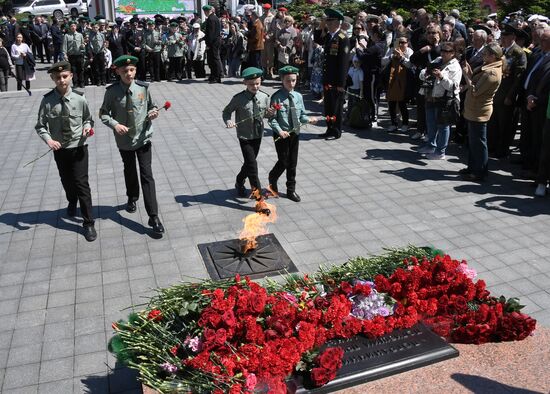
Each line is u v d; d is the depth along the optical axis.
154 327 3.89
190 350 3.69
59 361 4.57
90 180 8.74
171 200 7.87
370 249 6.37
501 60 8.26
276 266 5.89
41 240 6.71
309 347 3.68
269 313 4.01
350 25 11.74
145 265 6.07
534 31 9.39
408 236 6.71
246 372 3.44
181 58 17.39
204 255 6.19
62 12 30.66
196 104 14.18
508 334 3.96
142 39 17.14
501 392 3.43
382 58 11.40
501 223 7.08
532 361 3.75
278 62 16.62
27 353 4.68
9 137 11.37
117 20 21.28
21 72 15.91
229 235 6.75
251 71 7.21
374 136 11.16
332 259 6.13
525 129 9.10
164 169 9.23
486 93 8.16
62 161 6.84
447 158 9.73
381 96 15.27
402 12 17.77
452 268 4.44
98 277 5.85
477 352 3.86
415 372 3.63
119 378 4.37
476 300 4.38
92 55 16.70
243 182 7.92
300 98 7.61
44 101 6.48
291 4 21.69
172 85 16.86
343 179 8.69
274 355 3.52
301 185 8.44
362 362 3.64
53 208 7.69
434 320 4.09
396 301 4.21
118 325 4.05
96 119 12.69
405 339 3.88
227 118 7.43
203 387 3.38
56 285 5.71
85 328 5.00
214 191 8.21
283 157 7.57
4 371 4.46
